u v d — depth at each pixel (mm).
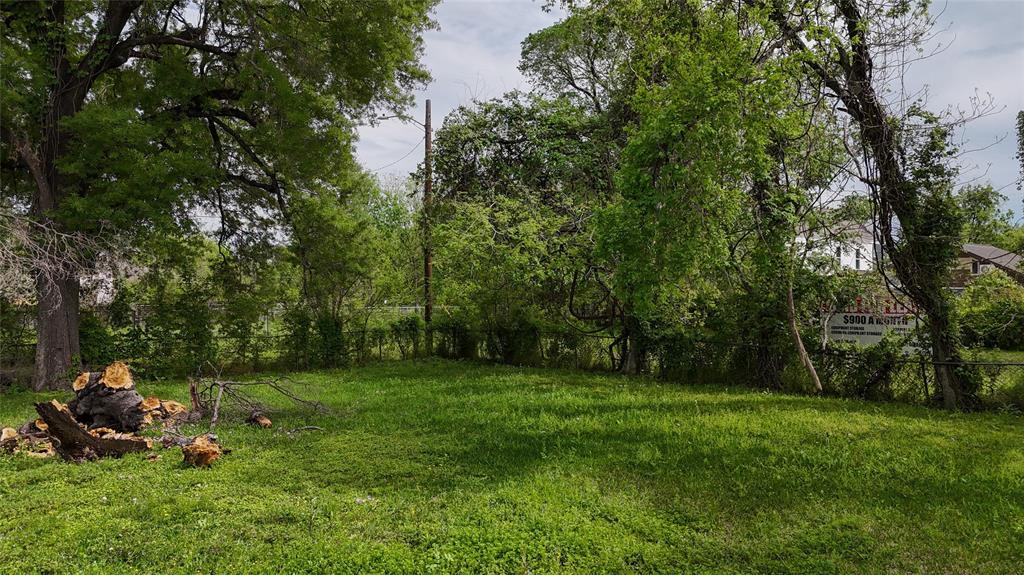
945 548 4766
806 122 10438
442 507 5633
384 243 19406
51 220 12836
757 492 5949
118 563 4492
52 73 13430
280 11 14953
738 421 8898
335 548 4668
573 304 16906
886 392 11203
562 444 7805
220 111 16047
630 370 15078
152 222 13633
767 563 4512
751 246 12156
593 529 5070
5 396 12547
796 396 11305
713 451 7344
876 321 12047
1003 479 6301
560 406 10422
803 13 9742
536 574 4328
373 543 4797
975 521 5234
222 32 15242
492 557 4543
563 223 16047
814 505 5621
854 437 7973
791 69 9164
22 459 7188
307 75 15219
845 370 11633
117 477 6535
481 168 19703
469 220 17109
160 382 14367
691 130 8430
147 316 15414
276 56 15156
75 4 14008
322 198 17484
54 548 4715
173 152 14211
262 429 8891
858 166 10562
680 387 12641
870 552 4727
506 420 9359
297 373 16234
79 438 7281
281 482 6383
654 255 8836
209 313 16266
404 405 10797
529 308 17688
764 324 12297
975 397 10234
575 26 17156
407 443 7949
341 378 15000
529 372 15586
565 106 18656
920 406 10508
